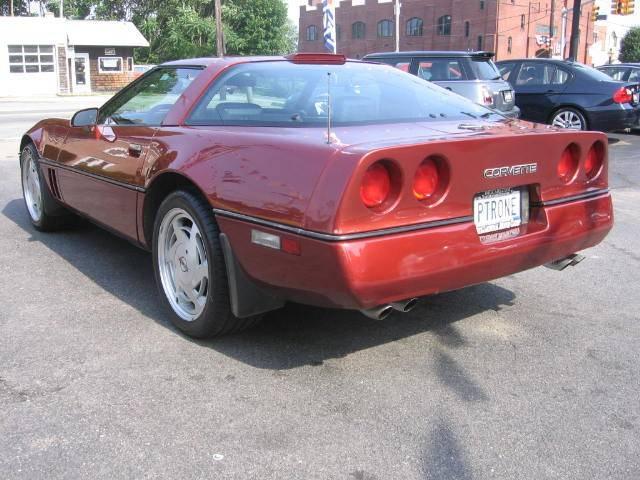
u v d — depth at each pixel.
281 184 2.88
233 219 3.07
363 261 2.68
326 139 2.96
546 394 3.06
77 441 2.61
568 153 3.51
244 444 2.61
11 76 36.34
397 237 2.78
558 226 3.44
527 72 12.41
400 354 3.46
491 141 3.04
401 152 2.73
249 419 2.79
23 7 61.06
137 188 3.83
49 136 5.27
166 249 3.71
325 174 2.72
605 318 4.03
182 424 2.75
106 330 3.69
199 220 3.31
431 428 2.76
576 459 2.56
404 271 2.80
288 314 3.98
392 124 3.39
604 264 5.20
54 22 36.97
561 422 2.82
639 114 12.02
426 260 2.87
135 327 3.74
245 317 3.31
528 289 4.56
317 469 2.47
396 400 2.98
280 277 2.92
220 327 3.42
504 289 4.55
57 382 3.08
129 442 2.61
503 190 3.26
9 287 4.38
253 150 3.09
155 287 4.42
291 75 3.77
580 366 3.36
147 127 3.96
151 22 54.75
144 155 3.80
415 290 2.89
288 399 2.96
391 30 68.38
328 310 4.07
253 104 3.61
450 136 3.05
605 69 16.56
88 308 4.02
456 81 10.38
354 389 3.07
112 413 2.82
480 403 2.97
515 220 3.36
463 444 2.65
